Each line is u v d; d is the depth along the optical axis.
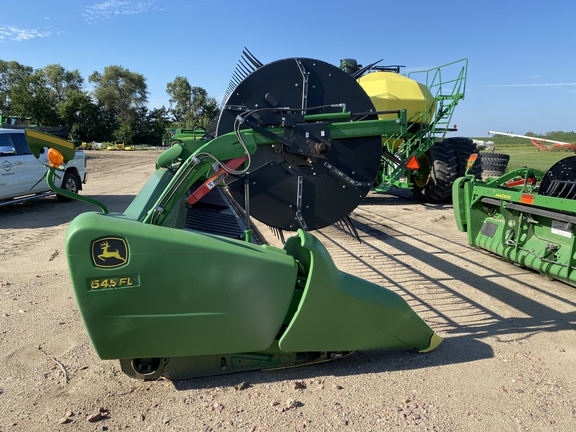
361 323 2.56
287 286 2.31
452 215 8.02
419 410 2.29
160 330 2.19
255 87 2.64
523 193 4.24
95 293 2.05
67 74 74.38
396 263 4.99
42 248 5.59
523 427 2.17
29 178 8.34
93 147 57.75
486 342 3.06
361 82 8.90
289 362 2.63
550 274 4.18
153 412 2.26
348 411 2.27
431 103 8.91
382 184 9.28
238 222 3.89
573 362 2.80
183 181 2.26
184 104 75.06
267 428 2.14
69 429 2.13
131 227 2.04
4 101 72.19
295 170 2.73
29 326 3.28
